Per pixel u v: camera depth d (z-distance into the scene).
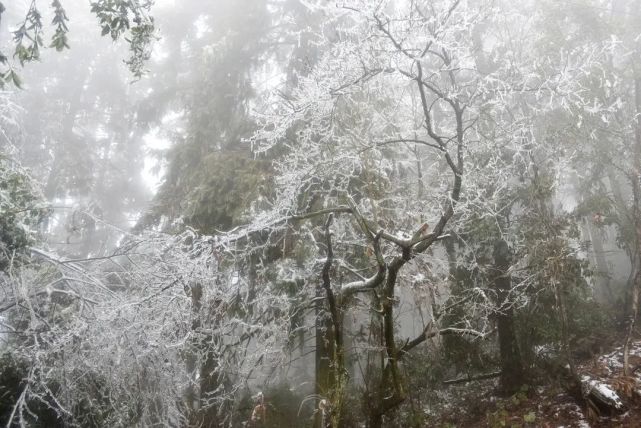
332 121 7.05
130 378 7.59
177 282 7.08
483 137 7.04
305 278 8.09
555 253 7.50
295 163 7.20
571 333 8.47
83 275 8.49
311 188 8.57
